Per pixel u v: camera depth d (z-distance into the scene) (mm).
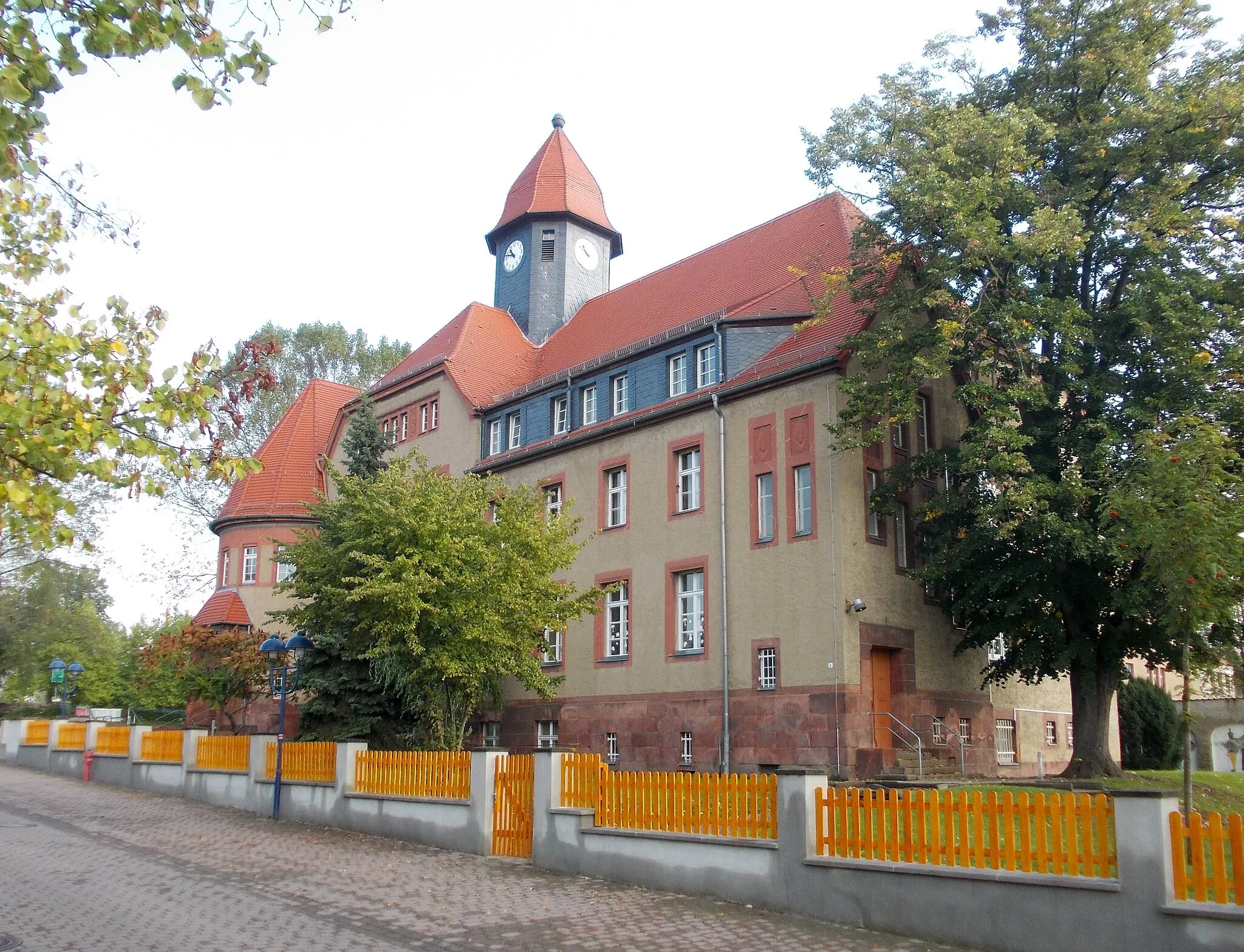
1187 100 20375
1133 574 20516
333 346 63406
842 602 23141
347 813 19031
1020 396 20297
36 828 19234
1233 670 16219
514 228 42250
